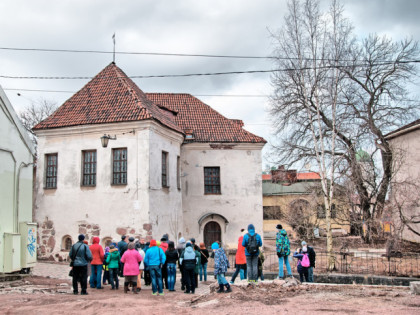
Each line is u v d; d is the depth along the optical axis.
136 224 20.86
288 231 41.84
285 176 31.11
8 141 15.37
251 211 28.08
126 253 12.70
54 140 23.20
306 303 9.98
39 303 10.32
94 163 22.36
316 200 26.33
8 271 14.61
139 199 21.00
